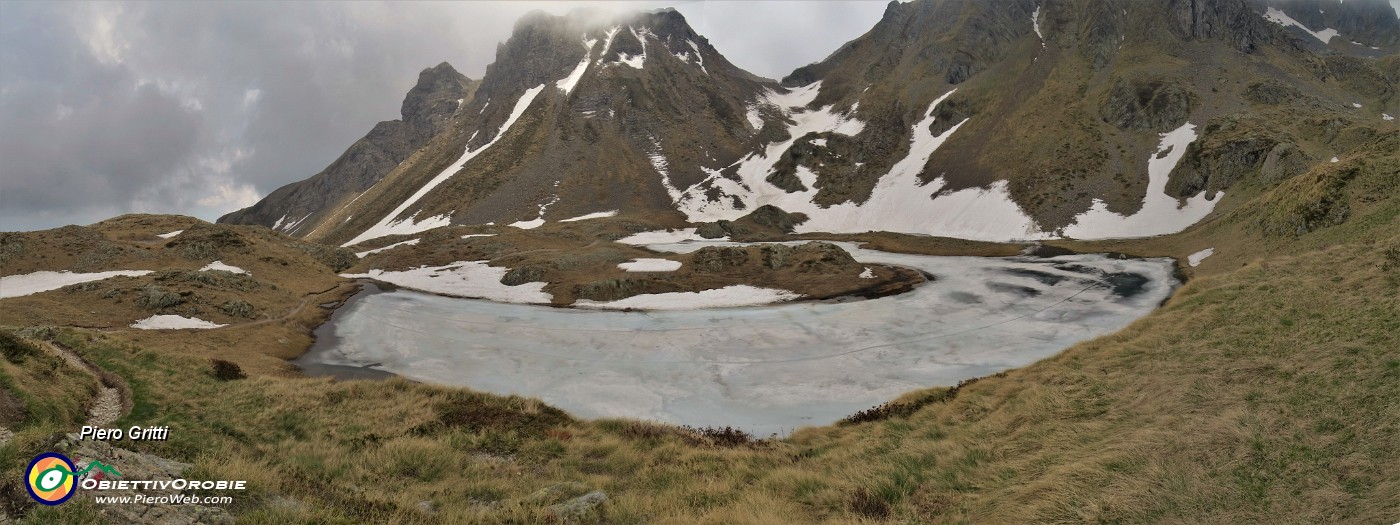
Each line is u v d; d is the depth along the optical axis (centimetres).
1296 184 5450
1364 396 1206
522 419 2330
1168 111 11644
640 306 6181
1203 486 1073
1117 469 1230
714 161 18462
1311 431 1151
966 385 2580
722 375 3856
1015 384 2239
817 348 4375
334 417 2186
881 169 15338
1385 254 2062
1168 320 2352
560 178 17212
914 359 3984
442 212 16312
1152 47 14488
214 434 1775
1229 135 9838
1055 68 15188
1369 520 854
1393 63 13338
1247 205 6806
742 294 6531
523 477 1670
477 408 2412
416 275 8781
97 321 4809
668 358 4297
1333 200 4612
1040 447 1552
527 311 6159
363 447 1855
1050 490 1226
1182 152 10606
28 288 6184
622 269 7850
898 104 18125
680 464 1844
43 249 6906
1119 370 1977
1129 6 15975
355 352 4750
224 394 2342
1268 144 8819
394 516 1123
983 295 5884
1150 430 1392
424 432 2067
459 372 4106
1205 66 13212
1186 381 1659
